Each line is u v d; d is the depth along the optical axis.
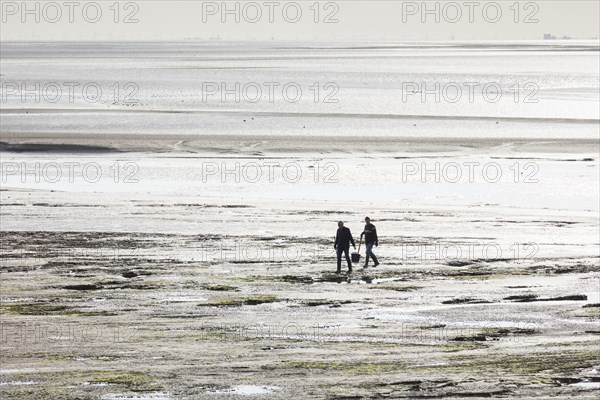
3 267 114.12
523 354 75.12
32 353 75.00
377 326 85.56
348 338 80.94
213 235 139.12
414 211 166.00
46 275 109.56
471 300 97.12
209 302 95.88
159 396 62.84
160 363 71.94
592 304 95.25
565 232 144.25
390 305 94.88
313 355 74.81
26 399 62.03
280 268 115.19
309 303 95.69
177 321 87.31
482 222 153.50
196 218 155.00
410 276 110.62
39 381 66.56
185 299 97.38
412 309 93.06
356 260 117.25
